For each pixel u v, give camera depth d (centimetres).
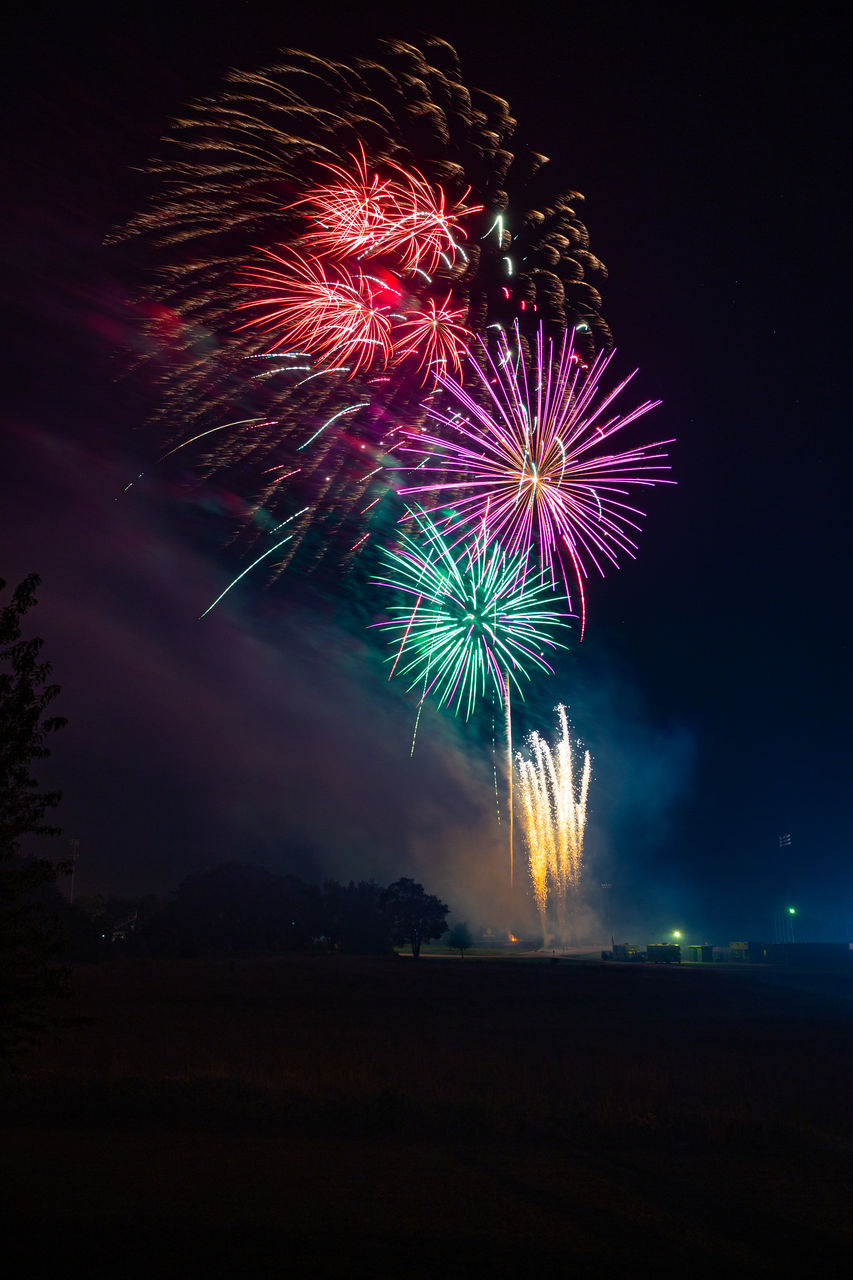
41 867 1373
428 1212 1223
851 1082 2492
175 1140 1627
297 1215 1195
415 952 10831
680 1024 4378
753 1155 1588
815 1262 1063
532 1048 3322
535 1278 997
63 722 1405
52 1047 3062
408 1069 2678
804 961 10125
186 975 7256
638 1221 1204
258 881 11862
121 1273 974
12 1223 1131
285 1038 3500
